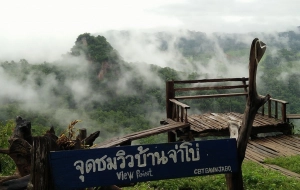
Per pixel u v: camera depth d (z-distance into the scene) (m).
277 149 10.12
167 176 3.20
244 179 6.68
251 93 3.60
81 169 2.98
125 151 3.09
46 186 2.92
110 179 3.05
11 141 4.87
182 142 3.24
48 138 2.98
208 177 6.91
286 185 6.42
